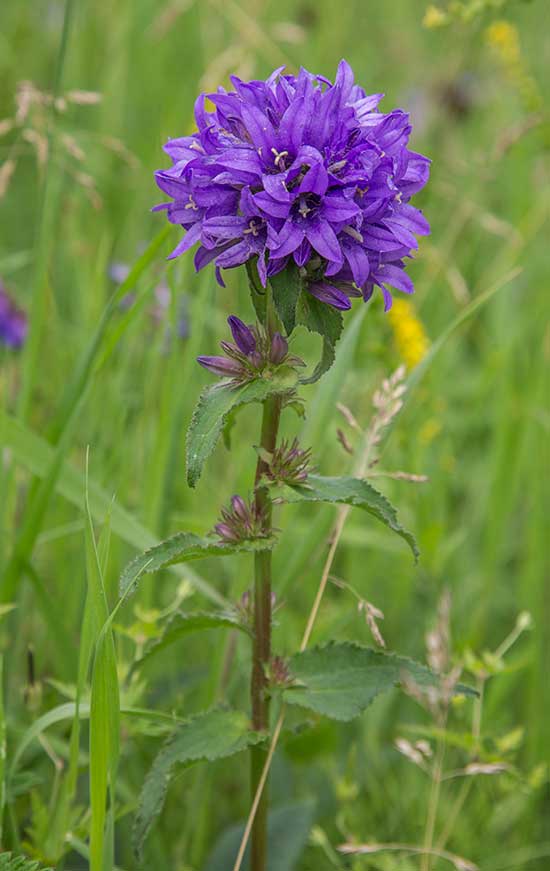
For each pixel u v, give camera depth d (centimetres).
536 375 72
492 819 61
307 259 47
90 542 49
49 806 56
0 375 69
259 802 53
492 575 69
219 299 73
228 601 60
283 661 52
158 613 56
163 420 61
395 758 64
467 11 68
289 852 58
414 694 51
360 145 47
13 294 76
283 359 49
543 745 64
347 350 61
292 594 64
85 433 68
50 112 62
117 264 73
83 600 62
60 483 58
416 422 72
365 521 70
